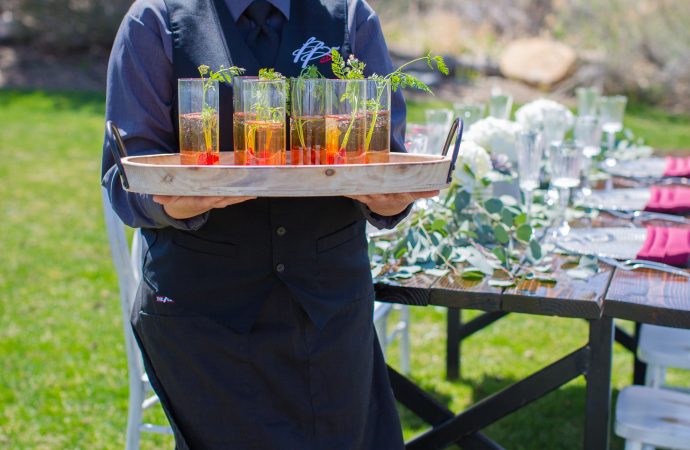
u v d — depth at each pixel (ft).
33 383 11.57
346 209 5.82
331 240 5.77
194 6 5.71
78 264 16.53
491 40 37.04
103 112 30.86
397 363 12.50
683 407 7.41
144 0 5.71
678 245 7.58
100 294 15.02
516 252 7.58
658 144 26.50
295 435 5.84
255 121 5.27
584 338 13.52
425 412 7.49
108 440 10.14
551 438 10.61
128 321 7.62
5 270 16.06
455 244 7.45
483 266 6.97
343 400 5.94
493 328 13.99
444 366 12.46
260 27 5.83
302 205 5.65
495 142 8.62
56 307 14.34
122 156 5.41
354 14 6.00
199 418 5.82
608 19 33.71
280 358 5.79
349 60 5.65
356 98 5.40
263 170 4.83
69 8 37.22
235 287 5.65
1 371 11.89
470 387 11.75
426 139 8.43
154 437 10.39
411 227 7.66
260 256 5.63
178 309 5.66
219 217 5.58
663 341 8.93
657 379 9.10
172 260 5.66
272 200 5.59
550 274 7.09
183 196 4.99
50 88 34.17
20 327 13.44
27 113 30.30
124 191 5.56
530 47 34.47
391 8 37.73
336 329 5.85
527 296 6.52
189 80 5.29
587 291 6.59
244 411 5.74
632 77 33.37
